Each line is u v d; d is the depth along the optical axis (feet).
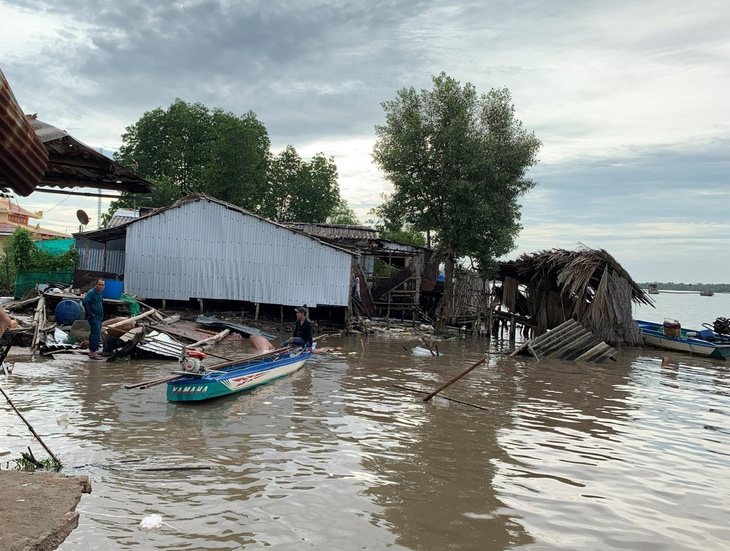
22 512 12.54
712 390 51.75
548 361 67.72
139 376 43.78
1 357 35.40
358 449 28.37
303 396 40.01
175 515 19.86
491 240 95.20
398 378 49.55
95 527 18.60
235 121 149.07
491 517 21.24
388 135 100.17
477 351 74.43
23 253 85.87
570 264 79.05
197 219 82.94
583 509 22.41
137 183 23.45
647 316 186.60
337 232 119.75
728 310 253.85
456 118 93.15
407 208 97.91
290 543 18.30
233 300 87.10
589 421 37.19
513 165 96.48
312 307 92.38
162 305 82.43
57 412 32.32
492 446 30.30
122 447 26.78
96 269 86.99
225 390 37.73
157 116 159.74
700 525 21.39
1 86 9.98
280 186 178.91
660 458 29.58
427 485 24.09
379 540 18.86
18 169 11.46
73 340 56.03
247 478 23.68
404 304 109.29
